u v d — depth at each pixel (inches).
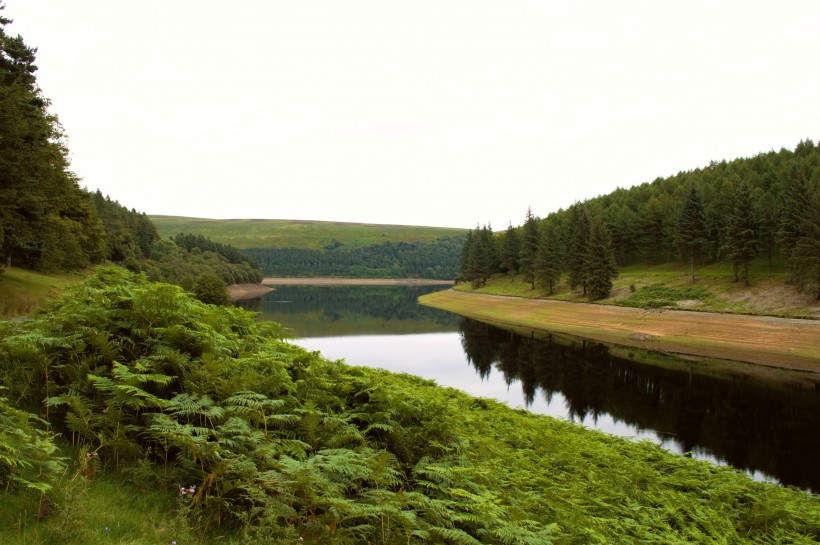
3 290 1226.6
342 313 3294.8
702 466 511.5
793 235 2137.1
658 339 1811.0
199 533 172.9
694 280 2573.8
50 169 1208.8
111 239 3272.6
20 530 149.9
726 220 2561.5
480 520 199.9
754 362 1441.9
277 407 253.0
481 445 365.7
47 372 241.3
